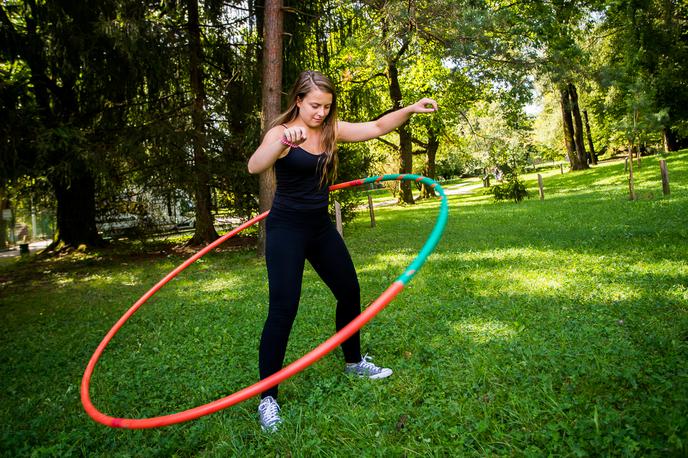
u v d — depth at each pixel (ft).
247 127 37.88
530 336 12.19
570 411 8.27
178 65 38.75
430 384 10.07
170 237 57.72
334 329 14.84
